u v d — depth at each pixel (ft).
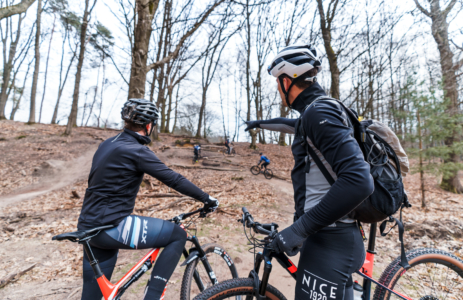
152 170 5.41
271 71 4.56
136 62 23.86
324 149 3.43
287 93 4.39
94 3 52.49
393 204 3.71
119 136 5.80
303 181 4.16
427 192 32.22
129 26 38.63
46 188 31.86
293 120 5.81
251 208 21.52
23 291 9.76
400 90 23.52
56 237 4.48
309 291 3.96
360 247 4.04
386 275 5.22
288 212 21.33
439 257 5.47
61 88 88.02
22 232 16.15
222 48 74.49
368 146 3.92
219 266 9.96
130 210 5.56
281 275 10.22
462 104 26.61
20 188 31.32
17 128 61.98
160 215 19.08
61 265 11.90
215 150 64.75
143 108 5.60
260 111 74.28
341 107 3.80
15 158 41.19
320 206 3.28
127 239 5.32
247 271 10.74
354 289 5.04
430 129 22.11
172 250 5.86
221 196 25.82
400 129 24.18
